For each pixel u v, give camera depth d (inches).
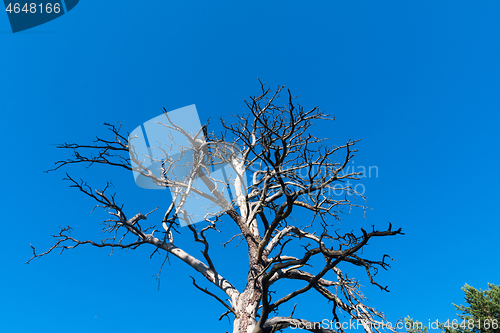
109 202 347.3
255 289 330.0
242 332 300.2
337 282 377.1
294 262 270.2
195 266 380.5
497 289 686.5
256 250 370.0
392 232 212.1
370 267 265.9
